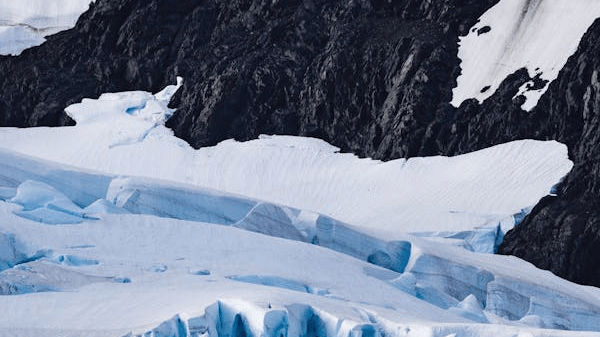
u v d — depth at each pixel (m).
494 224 167.38
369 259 130.62
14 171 129.88
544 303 125.94
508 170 177.62
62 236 109.56
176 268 105.31
